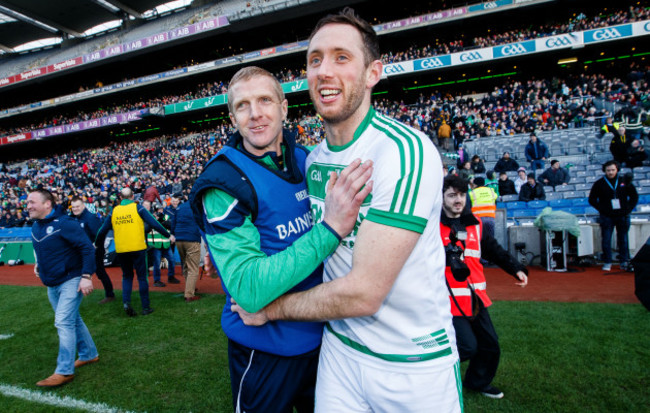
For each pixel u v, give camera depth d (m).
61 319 3.25
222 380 3.12
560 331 3.64
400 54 22.70
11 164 32.81
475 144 15.23
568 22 21.59
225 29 26.48
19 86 34.12
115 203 8.08
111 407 2.79
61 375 3.17
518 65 23.33
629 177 6.03
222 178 1.25
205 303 5.55
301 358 1.43
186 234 5.60
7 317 5.49
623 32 18.44
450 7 24.59
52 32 36.81
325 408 1.28
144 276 5.12
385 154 1.07
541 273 6.41
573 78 19.22
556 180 10.57
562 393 2.60
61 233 3.27
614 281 5.55
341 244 1.20
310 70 1.21
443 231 2.41
